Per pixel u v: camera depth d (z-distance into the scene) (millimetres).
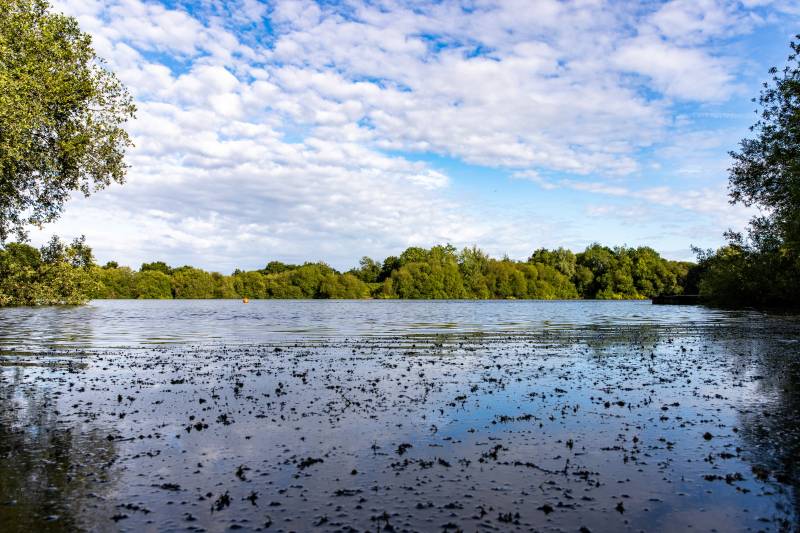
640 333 33500
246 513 6941
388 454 9305
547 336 31875
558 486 7855
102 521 6684
